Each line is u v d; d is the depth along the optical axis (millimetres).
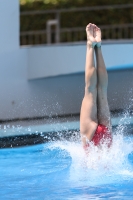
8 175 22297
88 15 54750
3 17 36562
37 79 38156
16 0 37062
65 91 38500
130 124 32812
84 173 22078
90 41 21672
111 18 55031
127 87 37469
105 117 22297
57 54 37531
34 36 51656
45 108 37938
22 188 19812
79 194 18672
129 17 54875
